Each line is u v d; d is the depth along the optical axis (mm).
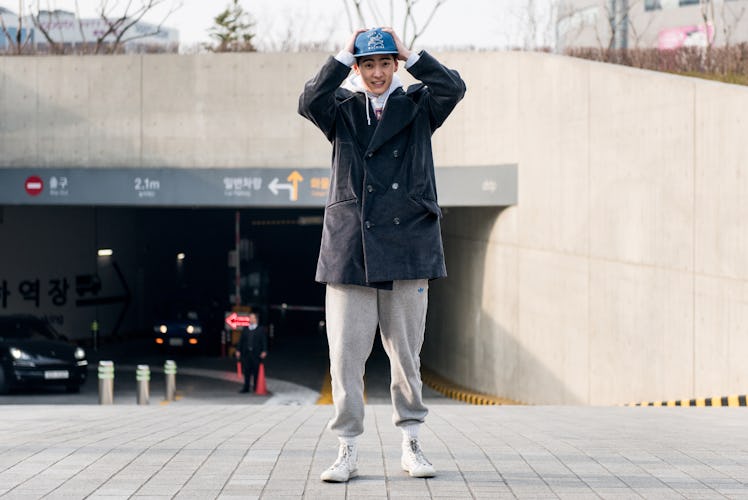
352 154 4449
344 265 4367
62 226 33000
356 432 4594
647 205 14969
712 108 13070
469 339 23922
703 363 13320
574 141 17750
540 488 4477
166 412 11031
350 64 4352
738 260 12398
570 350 17984
